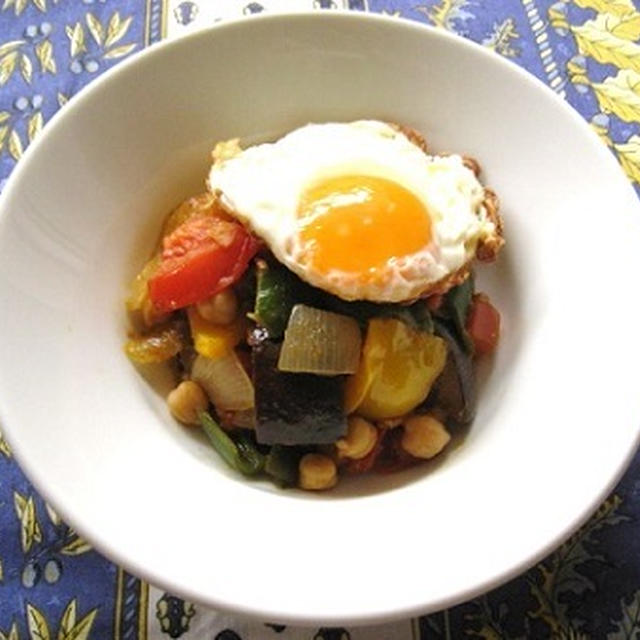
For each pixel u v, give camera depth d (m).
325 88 0.35
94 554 0.31
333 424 0.31
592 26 0.43
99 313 0.32
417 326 0.32
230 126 0.35
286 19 0.34
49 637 0.29
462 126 0.35
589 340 0.30
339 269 0.31
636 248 0.30
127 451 0.30
